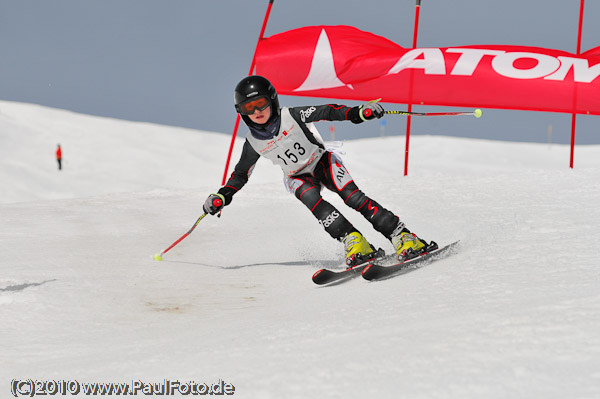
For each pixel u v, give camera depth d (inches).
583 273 379.2
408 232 527.5
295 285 541.0
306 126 535.8
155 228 912.9
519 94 1238.3
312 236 793.6
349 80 1289.4
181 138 5718.5
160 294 527.5
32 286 550.6
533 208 745.0
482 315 297.9
